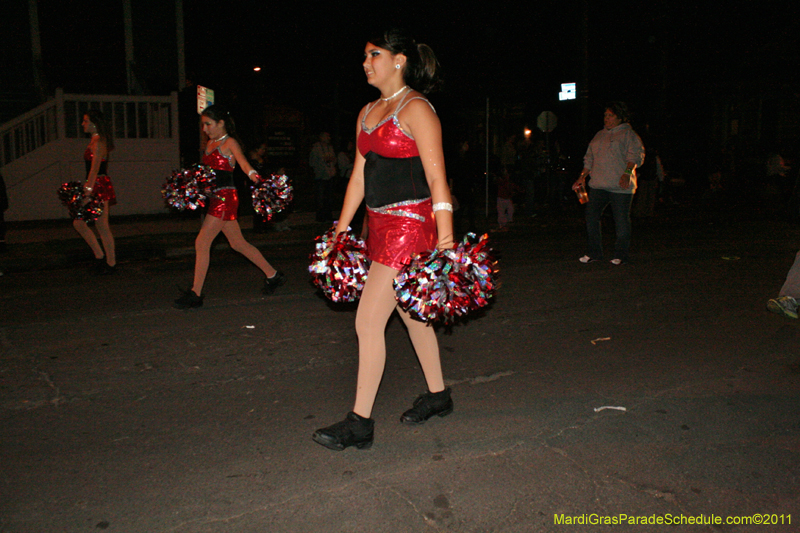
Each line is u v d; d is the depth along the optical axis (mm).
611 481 3227
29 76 16984
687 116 27641
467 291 3219
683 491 3137
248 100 22969
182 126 18172
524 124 27688
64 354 5180
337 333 5727
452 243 3266
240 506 3035
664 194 18672
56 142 13992
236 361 5012
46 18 17031
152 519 2936
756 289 7176
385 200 3391
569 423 3869
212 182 6336
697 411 4027
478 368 4832
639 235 11891
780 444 3594
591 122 27312
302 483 3232
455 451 3545
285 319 6164
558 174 16234
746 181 20766
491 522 2900
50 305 6750
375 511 2986
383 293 3432
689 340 5438
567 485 3191
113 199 8461
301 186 26375
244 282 7875
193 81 21562
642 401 4184
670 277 7852
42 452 3570
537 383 4520
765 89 25469
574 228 13250
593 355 5094
